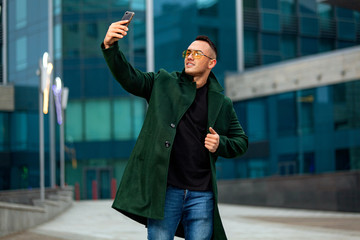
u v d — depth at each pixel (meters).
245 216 15.95
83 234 9.97
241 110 29.28
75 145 34.94
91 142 35.03
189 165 3.17
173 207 3.13
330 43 37.88
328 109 24.08
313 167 24.88
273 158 27.33
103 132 35.16
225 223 13.02
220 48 35.06
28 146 34.16
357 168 22.56
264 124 27.89
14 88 33.78
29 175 34.22
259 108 28.22
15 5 33.78
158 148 3.06
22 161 34.09
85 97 35.19
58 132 34.59
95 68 35.25
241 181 22.34
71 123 35.09
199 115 3.22
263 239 9.24
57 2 35.44
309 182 19.42
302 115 25.47
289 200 20.08
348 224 12.76
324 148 24.23
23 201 13.06
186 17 34.81
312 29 37.31
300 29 37.00
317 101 24.70
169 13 34.84
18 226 10.44
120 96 35.16
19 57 34.19
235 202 22.64
